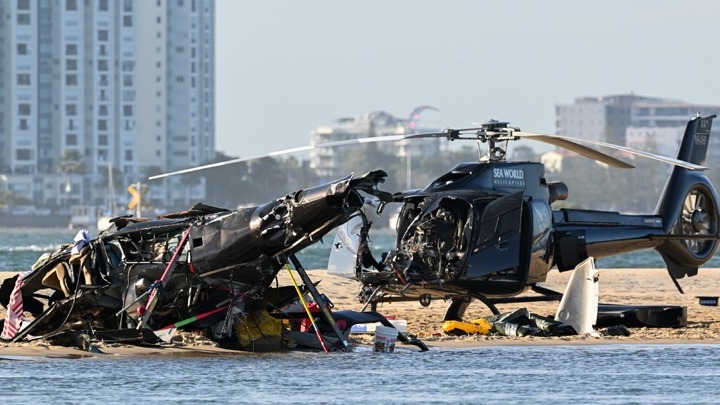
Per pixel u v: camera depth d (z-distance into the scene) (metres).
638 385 70.88
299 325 86.75
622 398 66.81
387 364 77.69
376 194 77.81
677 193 105.06
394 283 90.25
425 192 90.38
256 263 80.12
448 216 89.69
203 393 66.94
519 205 90.06
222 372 73.81
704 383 71.56
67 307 82.25
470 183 90.94
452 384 70.75
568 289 94.25
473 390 68.88
